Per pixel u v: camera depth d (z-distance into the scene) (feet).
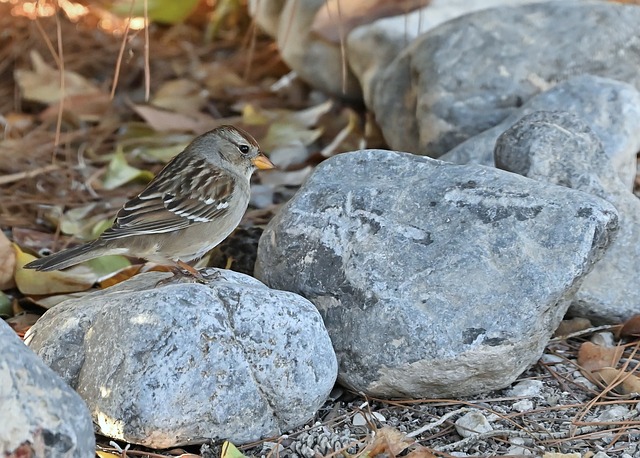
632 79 39.32
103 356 24.34
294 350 24.73
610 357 28.37
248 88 50.24
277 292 25.59
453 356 25.17
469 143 36.01
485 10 40.11
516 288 25.53
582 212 26.21
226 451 23.32
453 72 38.68
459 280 25.96
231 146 29.71
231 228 29.45
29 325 30.60
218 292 24.88
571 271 25.49
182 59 53.26
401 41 43.14
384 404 26.76
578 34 39.01
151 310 24.18
